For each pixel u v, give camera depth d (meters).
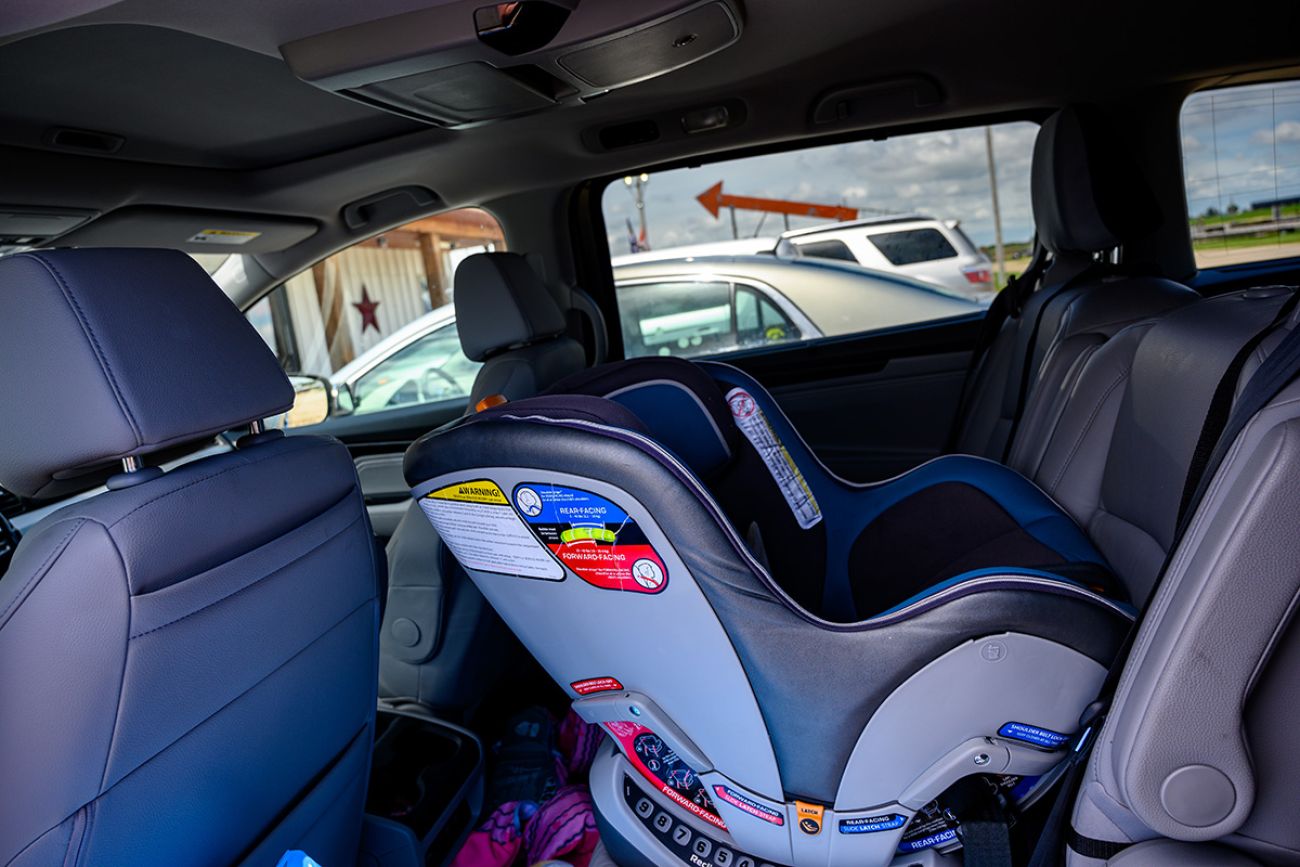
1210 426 1.06
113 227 2.21
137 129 1.96
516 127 2.41
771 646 1.18
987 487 1.69
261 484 1.04
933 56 2.34
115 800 0.90
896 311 2.83
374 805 1.62
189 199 2.28
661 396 1.58
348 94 1.84
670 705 1.29
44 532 0.86
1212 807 0.98
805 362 2.85
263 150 2.30
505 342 2.02
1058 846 1.15
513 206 2.79
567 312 2.85
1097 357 1.63
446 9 1.61
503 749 1.90
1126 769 0.99
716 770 1.31
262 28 1.58
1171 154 2.55
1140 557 1.36
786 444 1.78
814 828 1.28
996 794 1.29
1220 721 0.95
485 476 1.23
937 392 2.75
